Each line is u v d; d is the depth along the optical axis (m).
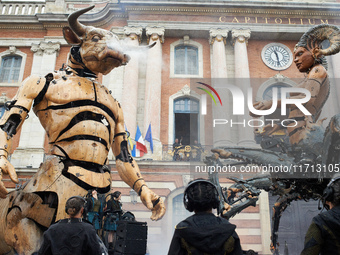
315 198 4.35
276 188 4.51
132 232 4.03
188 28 19.64
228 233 2.09
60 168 4.19
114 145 5.25
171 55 19.86
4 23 20.95
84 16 20.33
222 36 19.39
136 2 19.58
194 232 2.06
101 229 5.34
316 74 4.00
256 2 19.73
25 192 4.22
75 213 2.88
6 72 20.48
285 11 19.86
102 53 4.59
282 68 19.36
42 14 20.50
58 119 4.39
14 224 4.12
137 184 5.04
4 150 4.12
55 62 19.94
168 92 19.09
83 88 4.59
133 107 17.80
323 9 19.77
